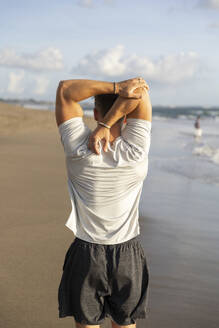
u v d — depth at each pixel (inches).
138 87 68.1
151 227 208.4
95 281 71.6
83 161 69.6
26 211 212.8
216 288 137.8
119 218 71.7
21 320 110.2
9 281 132.2
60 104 70.3
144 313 75.6
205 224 218.5
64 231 183.2
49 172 336.8
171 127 1595.7
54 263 147.8
